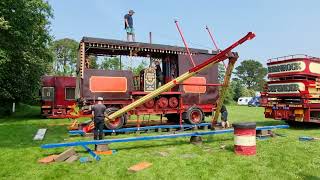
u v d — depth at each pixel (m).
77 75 15.78
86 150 9.32
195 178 6.41
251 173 6.71
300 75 15.64
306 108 15.32
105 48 14.54
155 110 14.95
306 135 12.64
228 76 11.79
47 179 6.43
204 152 8.97
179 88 15.55
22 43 23.78
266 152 8.82
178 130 14.72
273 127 12.15
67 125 17.38
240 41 10.77
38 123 18.84
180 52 15.72
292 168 7.11
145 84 15.02
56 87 25.34
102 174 6.79
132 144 10.39
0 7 20.86
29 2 23.36
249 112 30.78
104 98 14.19
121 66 16.38
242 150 8.52
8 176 6.64
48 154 8.87
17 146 10.18
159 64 16.72
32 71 30.12
